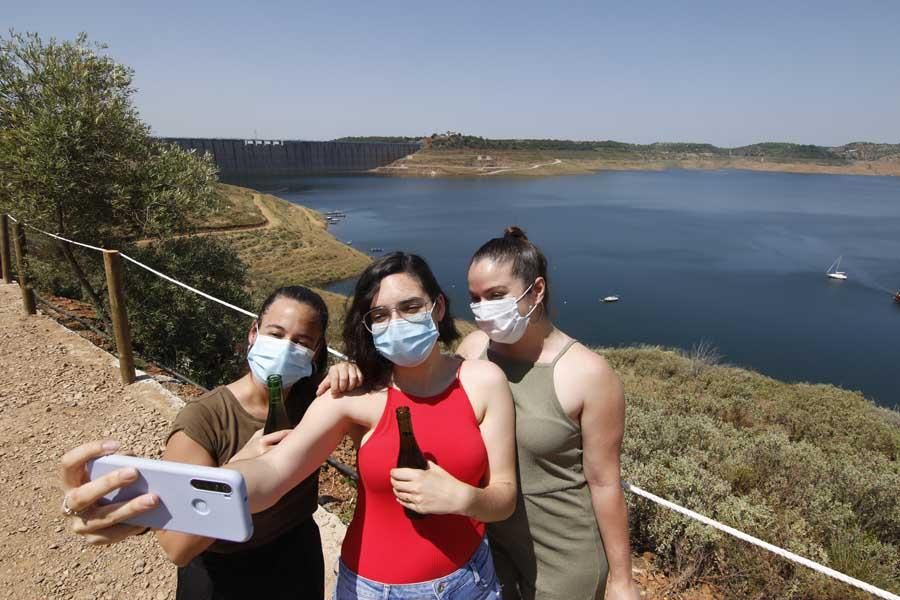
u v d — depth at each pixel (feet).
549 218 327.06
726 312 129.70
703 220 330.34
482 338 7.22
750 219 338.54
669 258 202.08
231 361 29.53
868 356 100.83
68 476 3.81
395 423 5.23
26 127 24.30
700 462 16.17
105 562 10.18
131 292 27.63
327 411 5.22
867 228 301.02
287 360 5.91
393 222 297.94
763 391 42.37
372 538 5.20
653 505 11.62
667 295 145.59
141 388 17.25
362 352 5.37
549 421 5.92
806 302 140.26
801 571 10.36
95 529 3.69
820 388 50.21
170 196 27.86
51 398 16.30
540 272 6.13
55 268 30.09
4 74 24.48
